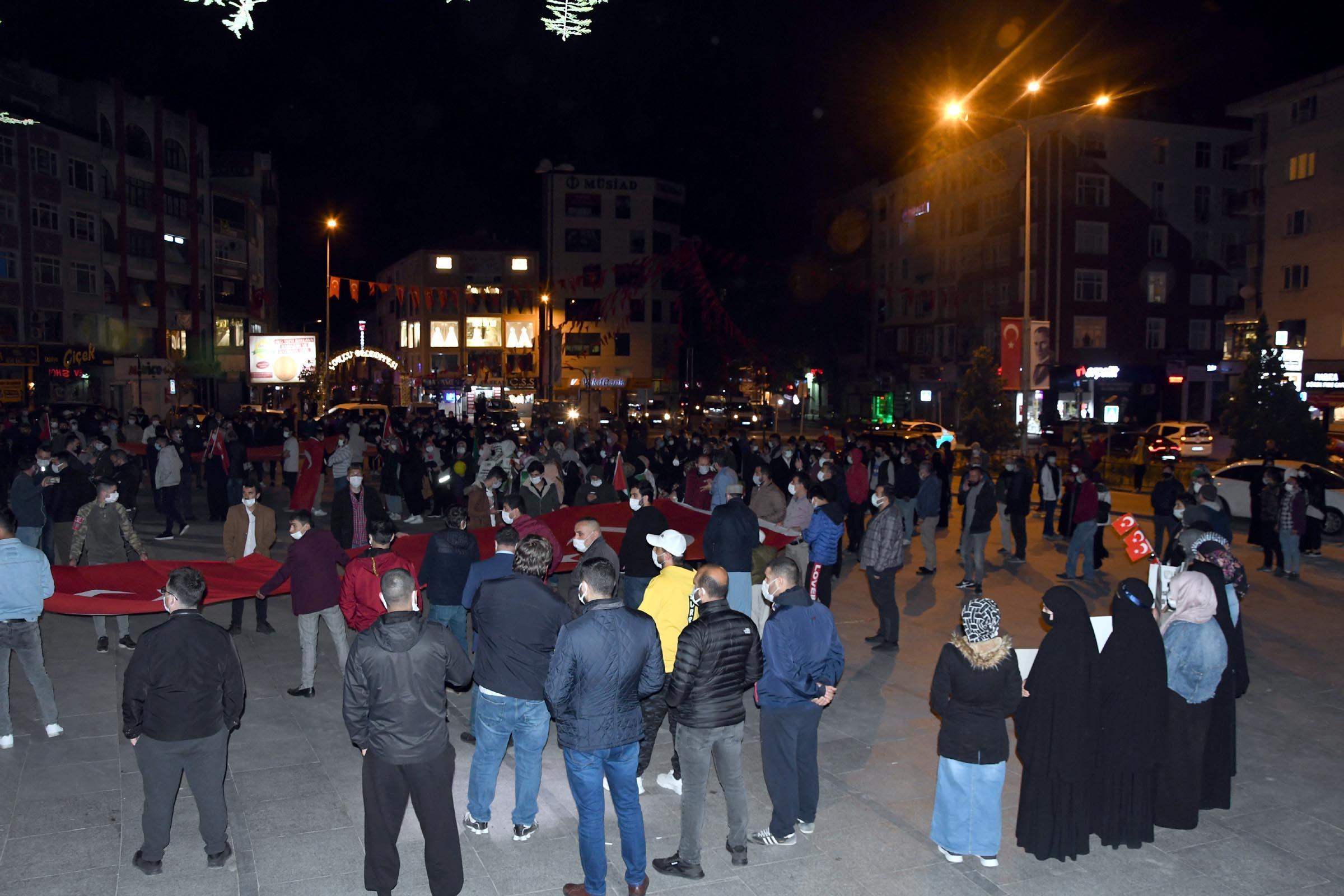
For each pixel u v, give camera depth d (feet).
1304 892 18.24
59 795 21.89
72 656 32.53
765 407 206.39
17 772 23.17
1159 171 178.70
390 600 17.07
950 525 68.74
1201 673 20.21
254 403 223.10
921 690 30.12
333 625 28.81
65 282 159.22
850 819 21.08
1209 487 41.78
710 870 18.84
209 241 204.95
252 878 18.31
